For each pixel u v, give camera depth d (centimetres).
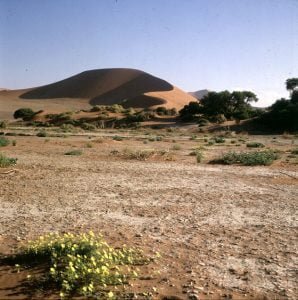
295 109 6228
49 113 9238
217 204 995
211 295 496
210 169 1650
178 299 482
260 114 7031
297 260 616
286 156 2283
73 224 796
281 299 489
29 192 1103
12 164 1625
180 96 14012
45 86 17912
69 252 565
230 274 560
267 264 598
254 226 805
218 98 7669
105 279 509
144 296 486
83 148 2631
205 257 623
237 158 1894
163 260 604
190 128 6362
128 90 15812
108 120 7756
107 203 985
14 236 711
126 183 1275
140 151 2202
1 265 572
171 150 2584
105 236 718
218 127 6291
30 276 518
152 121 7519
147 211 912
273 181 1358
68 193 1100
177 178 1395
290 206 984
